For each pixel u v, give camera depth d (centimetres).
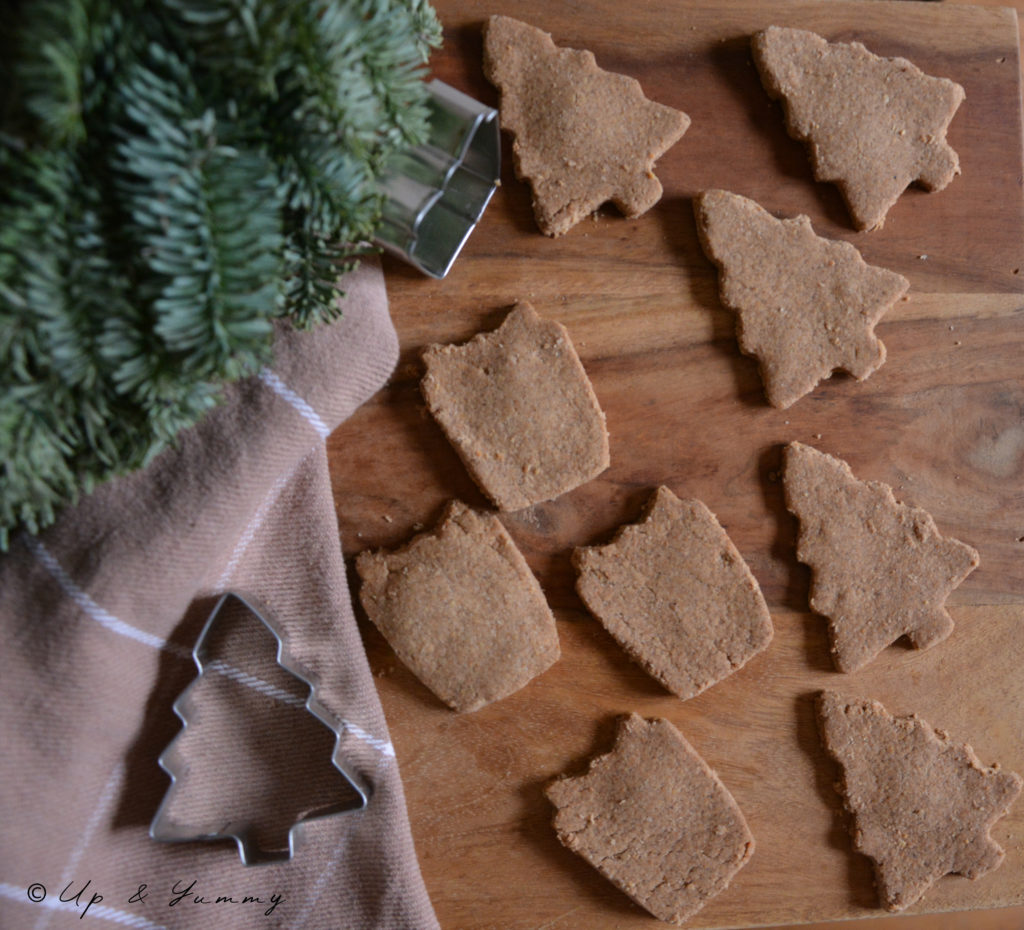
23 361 35
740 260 46
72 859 43
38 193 34
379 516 46
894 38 47
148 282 35
